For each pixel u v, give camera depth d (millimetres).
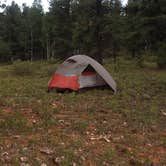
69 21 47250
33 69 29375
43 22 62375
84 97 14656
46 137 8531
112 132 9602
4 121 9562
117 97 15000
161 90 17875
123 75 25062
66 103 13258
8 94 15094
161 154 8086
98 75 16688
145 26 26766
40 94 15125
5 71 29703
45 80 21641
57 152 7484
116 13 34969
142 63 35812
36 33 72312
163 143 8875
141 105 13547
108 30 34156
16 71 27438
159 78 23266
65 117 10930
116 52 40625
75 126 9805
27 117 10539
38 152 7426
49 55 62812
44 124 9758
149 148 8453
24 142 8047
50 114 11055
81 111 11984
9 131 8883
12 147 7621
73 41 39344
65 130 9375
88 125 10078
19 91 16203
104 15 34531
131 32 30484
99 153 7742
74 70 16297
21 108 11930
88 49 35969
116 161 7406
